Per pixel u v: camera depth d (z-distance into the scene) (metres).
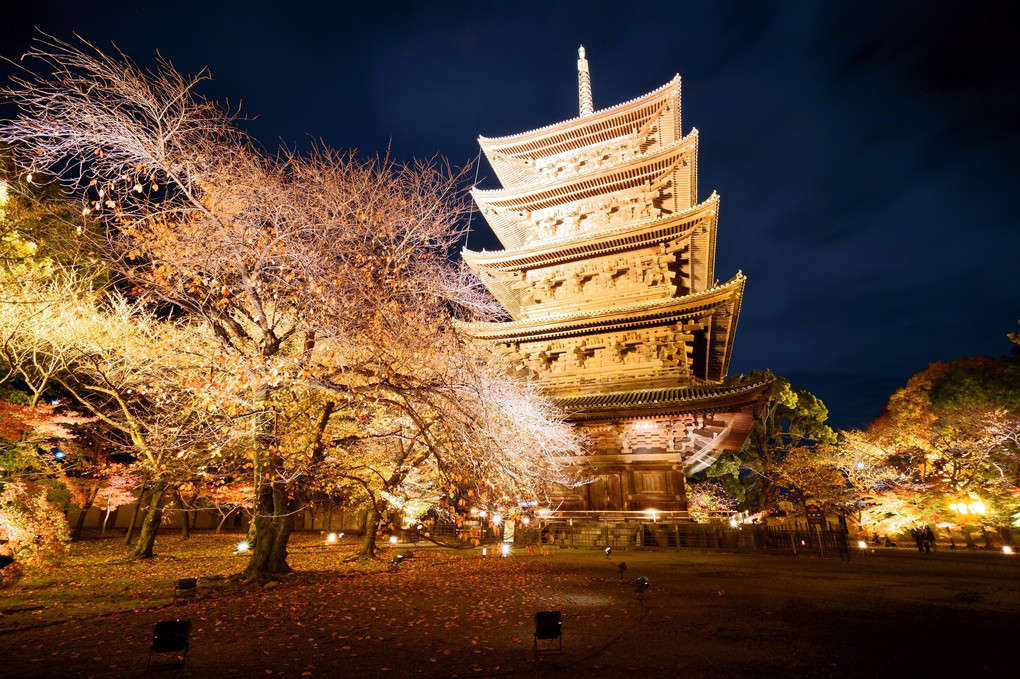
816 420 54.00
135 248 15.09
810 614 11.35
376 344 15.45
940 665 7.80
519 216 43.59
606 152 42.59
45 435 19.52
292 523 16.89
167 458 19.86
